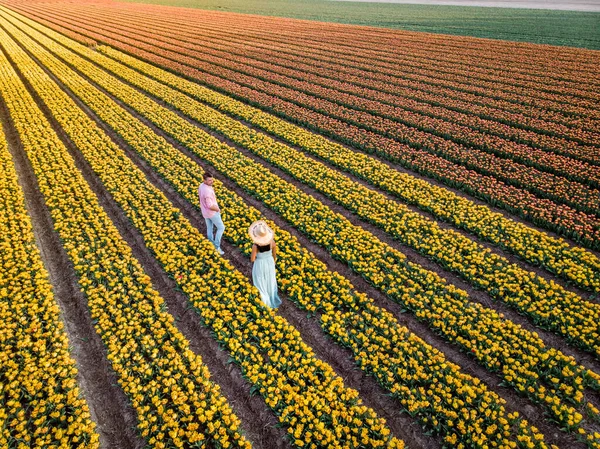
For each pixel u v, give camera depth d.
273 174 15.76
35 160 16.64
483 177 15.25
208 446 6.74
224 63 34.78
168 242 11.47
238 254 11.55
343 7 83.94
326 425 6.89
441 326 8.66
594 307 8.85
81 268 10.39
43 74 30.72
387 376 7.54
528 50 38.09
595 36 45.88
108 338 8.57
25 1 90.06
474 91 26.52
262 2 93.56
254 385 7.61
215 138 19.55
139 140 19.06
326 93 26.47
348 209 13.79
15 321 8.88
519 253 10.98
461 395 7.19
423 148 18.23
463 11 74.50
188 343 8.43
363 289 10.16
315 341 8.68
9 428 6.88
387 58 36.47
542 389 7.01
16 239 11.57
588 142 18.30
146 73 31.78
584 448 6.44
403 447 6.32
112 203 14.07
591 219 12.44
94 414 7.25
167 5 87.06
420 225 12.46
